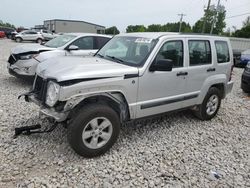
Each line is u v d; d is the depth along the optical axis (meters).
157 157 3.82
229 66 5.73
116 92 3.74
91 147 3.58
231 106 6.98
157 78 4.16
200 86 5.07
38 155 3.62
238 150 4.29
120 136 4.44
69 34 8.45
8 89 6.84
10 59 7.33
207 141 4.54
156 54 4.12
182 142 4.40
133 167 3.51
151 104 4.18
